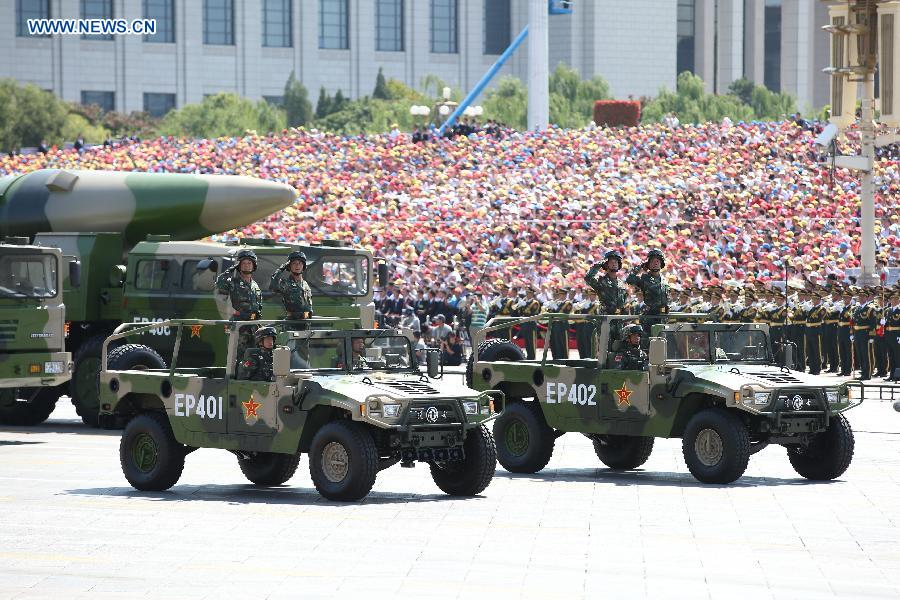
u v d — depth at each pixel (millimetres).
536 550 42500
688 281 114500
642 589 37250
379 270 82250
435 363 54469
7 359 72938
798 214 143250
